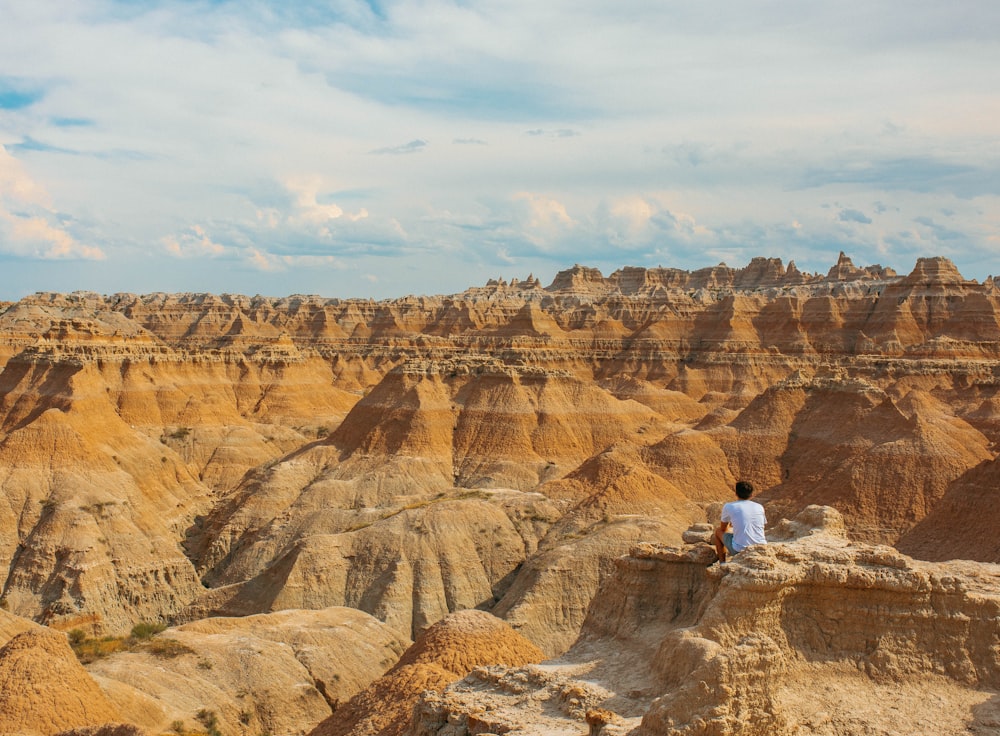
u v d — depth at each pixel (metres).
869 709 26.44
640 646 32.69
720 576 28.89
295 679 65.00
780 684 26.34
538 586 84.06
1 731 44.34
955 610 28.19
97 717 47.97
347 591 95.44
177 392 166.00
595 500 101.38
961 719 26.19
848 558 28.72
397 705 42.12
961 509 70.31
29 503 109.06
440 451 137.25
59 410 125.94
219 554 117.69
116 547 106.12
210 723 57.28
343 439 141.50
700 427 143.00
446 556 98.50
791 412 125.44
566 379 151.75
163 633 69.38
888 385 167.75
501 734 28.30
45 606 97.19
